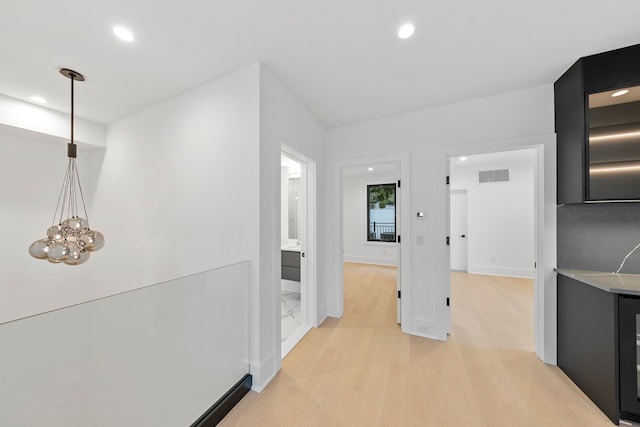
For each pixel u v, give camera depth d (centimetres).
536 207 228
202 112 222
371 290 439
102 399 116
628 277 182
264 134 198
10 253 280
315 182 296
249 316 193
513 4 140
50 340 101
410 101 257
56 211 306
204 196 220
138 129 272
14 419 93
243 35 164
